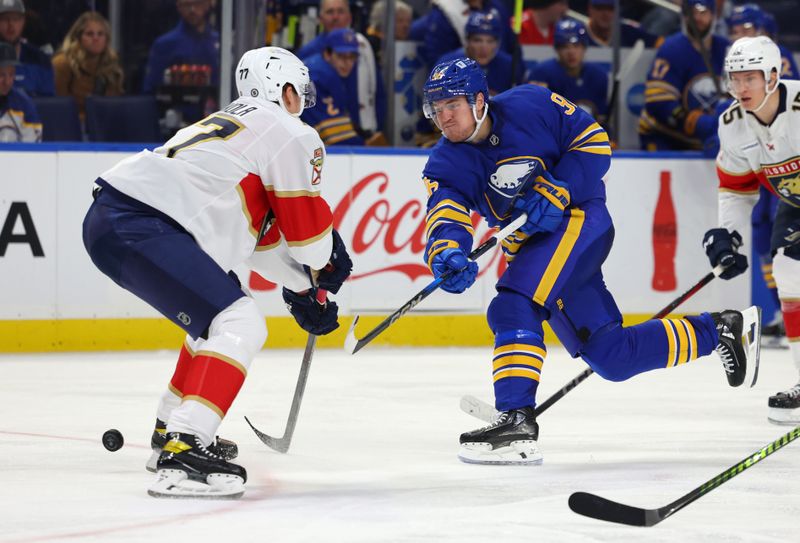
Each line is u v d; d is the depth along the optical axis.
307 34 25.88
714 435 14.71
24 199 22.47
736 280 26.33
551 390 18.94
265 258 11.99
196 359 10.72
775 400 15.61
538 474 12.04
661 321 13.11
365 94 25.53
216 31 24.55
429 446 13.86
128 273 10.86
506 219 13.12
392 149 24.16
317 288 12.15
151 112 24.56
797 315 16.03
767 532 9.52
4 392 17.94
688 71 26.80
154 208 10.91
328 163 23.75
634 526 9.67
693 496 9.67
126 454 13.07
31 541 9.01
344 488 11.26
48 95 24.06
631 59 26.48
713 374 21.02
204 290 10.73
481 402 13.42
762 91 15.34
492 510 10.26
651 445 13.96
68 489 11.08
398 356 22.98
